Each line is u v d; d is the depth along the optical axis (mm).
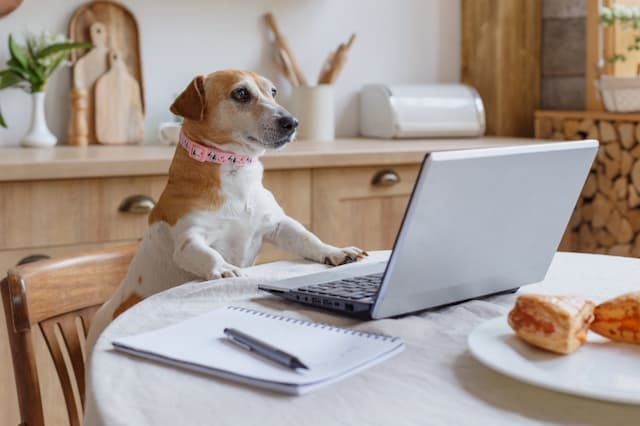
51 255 2188
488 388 802
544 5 3469
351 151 2596
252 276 1375
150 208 2283
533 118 3506
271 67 3182
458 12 3564
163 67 2971
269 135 1722
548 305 851
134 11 2900
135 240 2287
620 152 2971
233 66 3104
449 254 1003
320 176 2570
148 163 2256
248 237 1727
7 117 2727
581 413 743
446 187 919
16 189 2127
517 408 753
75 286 1391
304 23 3240
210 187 1675
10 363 2125
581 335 861
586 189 3121
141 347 893
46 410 2148
